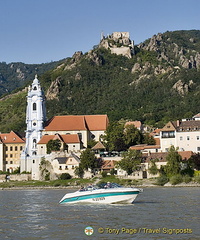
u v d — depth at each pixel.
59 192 161.62
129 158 192.50
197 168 186.25
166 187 170.00
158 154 198.62
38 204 114.69
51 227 77.31
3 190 189.88
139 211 93.38
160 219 82.69
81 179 198.62
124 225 77.44
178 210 94.00
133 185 178.62
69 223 80.94
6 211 101.31
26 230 75.12
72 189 179.12
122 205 104.31
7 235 71.38
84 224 79.38
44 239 68.19
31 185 197.12
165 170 186.00
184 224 77.06
